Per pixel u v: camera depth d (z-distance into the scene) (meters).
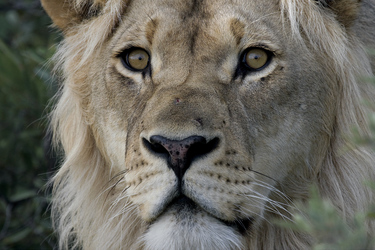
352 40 6.78
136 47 6.47
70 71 7.29
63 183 7.78
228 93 5.96
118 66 6.61
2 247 9.66
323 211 3.47
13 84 10.46
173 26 6.23
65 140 7.54
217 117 5.63
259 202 5.98
